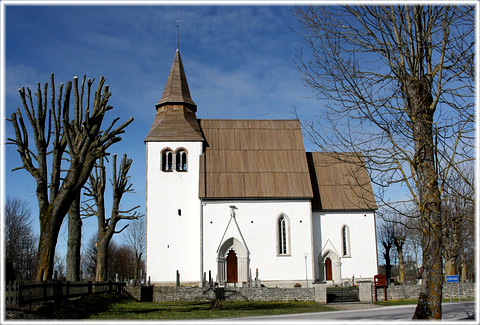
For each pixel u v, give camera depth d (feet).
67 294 91.61
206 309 106.52
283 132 195.83
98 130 91.56
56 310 76.54
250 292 132.87
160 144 182.91
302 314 92.07
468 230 142.92
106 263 147.23
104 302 111.14
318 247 178.50
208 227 173.06
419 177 51.83
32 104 88.74
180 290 139.23
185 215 177.37
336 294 134.41
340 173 191.01
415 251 257.34
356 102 51.62
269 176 181.16
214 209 174.60
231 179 179.01
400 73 52.90
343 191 185.47
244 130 194.80
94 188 152.76
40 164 87.76
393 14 53.62
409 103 53.57
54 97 90.17
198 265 172.86
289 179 180.96
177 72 197.77
